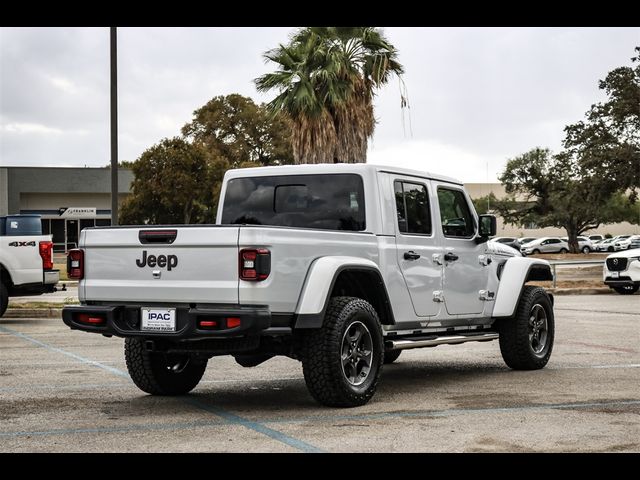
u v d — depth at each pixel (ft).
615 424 21.06
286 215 27.43
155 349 23.21
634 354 35.78
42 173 246.68
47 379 29.58
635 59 137.28
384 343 25.62
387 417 22.15
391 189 26.63
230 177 28.84
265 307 21.80
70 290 88.63
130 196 192.65
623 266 77.87
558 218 230.07
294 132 90.63
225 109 231.50
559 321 51.34
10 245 51.21
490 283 30.53
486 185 325.83
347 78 89.35
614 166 137.39
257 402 24.88
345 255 24.26
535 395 25.67
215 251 21.97
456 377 30.04
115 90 57.82
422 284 27.20
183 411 23.38
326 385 23.02
